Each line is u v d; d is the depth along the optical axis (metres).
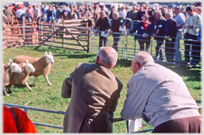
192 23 9.35
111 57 2.53
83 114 2.35
